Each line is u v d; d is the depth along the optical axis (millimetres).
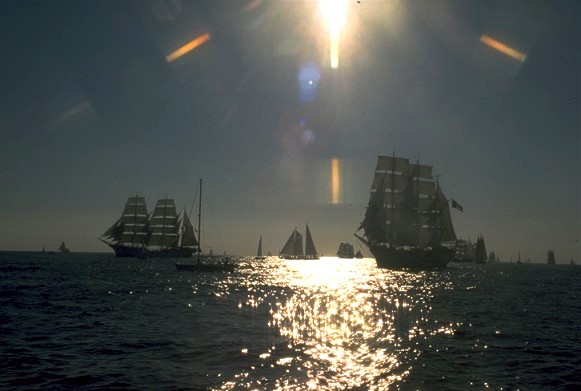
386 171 153875
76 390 18562
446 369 23094
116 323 35938
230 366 22781
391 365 23734
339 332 34500
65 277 97250
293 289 78812
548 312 49281
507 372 22703
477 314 46594
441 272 158625
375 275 136000
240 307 49812
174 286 78188
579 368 23641
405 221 153875
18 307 45125
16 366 22094
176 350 26172
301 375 21422
